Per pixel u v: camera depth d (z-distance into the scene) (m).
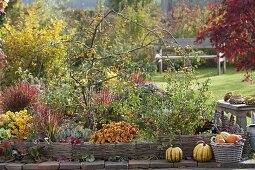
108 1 24.53
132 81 7.47
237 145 6.07
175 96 6.55
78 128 6.81
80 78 7.40
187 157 6.32
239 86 13.29
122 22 17.20
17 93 8.09
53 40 11.08
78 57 7.87
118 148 6.30
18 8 16.88
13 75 10.97
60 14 16.00
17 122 6.70
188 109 6.50
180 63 14.34
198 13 20.66
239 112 7.17
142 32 17.81
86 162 6.21
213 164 6.11
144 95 6.95
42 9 15.37
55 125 6.66
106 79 7.59
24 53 11.09
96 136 6.48
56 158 6.34
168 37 19.80
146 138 6.38
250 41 9.56
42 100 7.36
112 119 7.36
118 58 7.62
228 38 9.55
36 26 11.51
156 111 6.46
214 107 6.66
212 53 19.28
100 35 8.24
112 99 7.54
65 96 7.14
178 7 21.78
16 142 6.41
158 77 15.45
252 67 9.59
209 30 9.80
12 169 6.11
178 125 6.51
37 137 6.59
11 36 11.11
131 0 23.45
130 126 6.55
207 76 16.22
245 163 6.11
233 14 9.41
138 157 6.32
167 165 6.11
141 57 16.06
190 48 7.58
